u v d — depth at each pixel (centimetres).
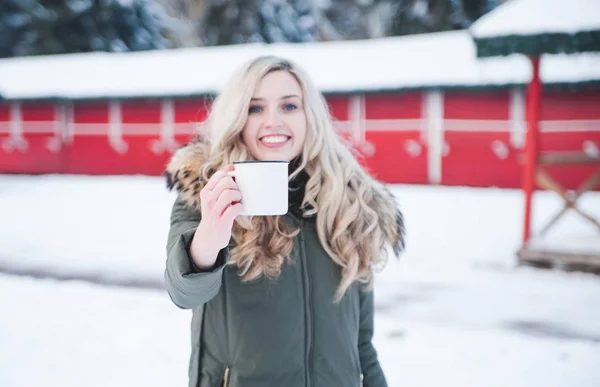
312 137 178
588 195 1595
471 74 1748
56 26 3606
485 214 1272
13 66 2489
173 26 3919
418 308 607
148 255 890
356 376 175
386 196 195
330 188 176
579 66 1638
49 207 1452
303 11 4000
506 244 937
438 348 486
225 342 164
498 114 1767
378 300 640
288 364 163
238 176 138
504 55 749
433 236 1019
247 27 3834
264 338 162
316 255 174
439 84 1767
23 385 414
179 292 140
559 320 561
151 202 1509
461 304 620
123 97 2172
